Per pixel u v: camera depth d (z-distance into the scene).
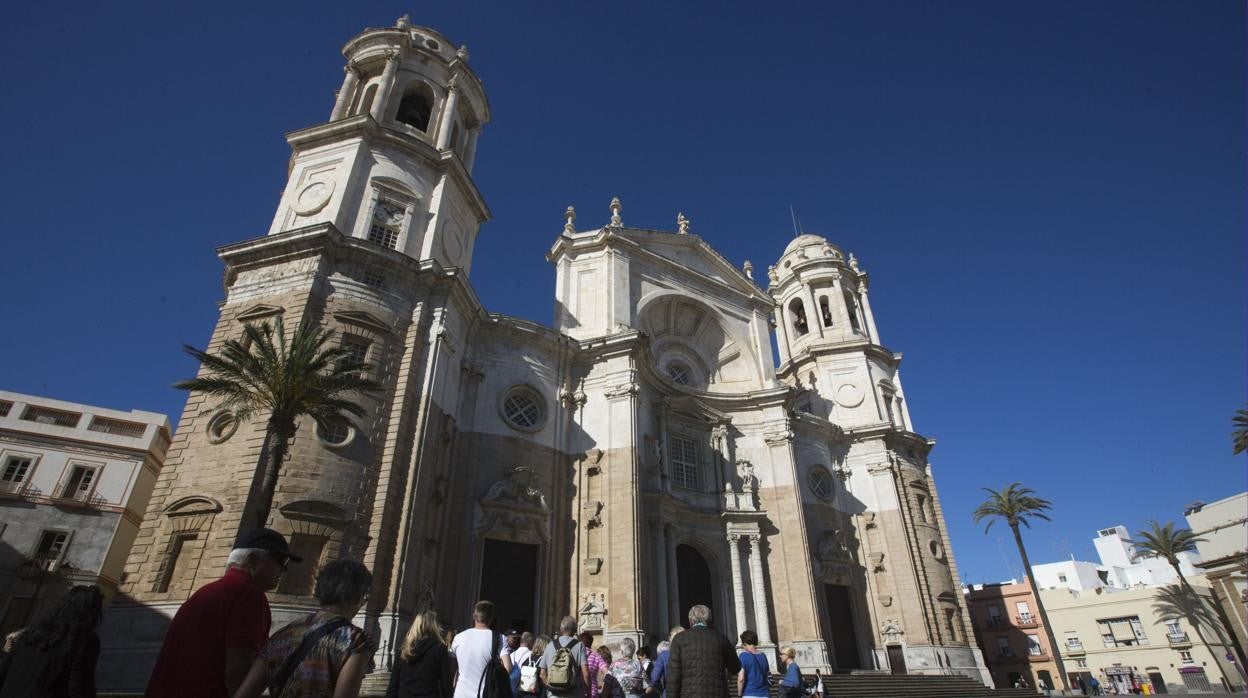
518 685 9.09
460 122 32.34
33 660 4.91
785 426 34.81
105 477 35.38
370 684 16.53
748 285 40.91
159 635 16.44
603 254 34.22
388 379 21.70
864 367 43.00
